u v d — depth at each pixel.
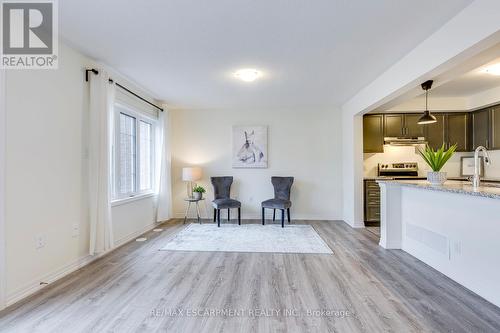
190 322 1.96
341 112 5.65
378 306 2.19
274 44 2.81
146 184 4.97
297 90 4.47
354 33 2.57
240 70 3.56
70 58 2.87
